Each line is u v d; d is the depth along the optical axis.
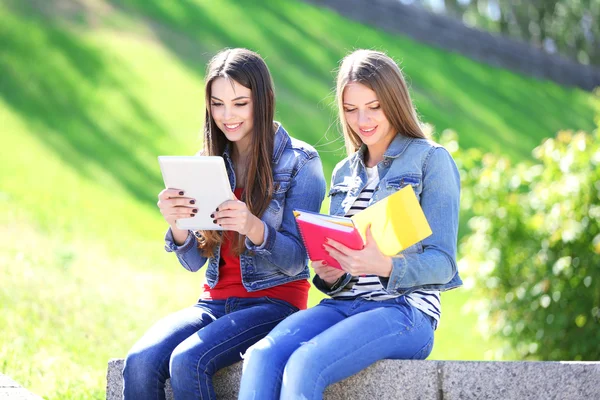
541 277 8.05
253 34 18.06
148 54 14.76
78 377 5.91
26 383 5.63
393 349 3.61
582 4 35.81
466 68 23.05
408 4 23.72
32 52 13.09
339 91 4.06
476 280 8.41
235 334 3.87
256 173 4.23
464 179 8.55
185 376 3.73
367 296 3.86
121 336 6.90
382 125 4.00
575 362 3.39
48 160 10.48
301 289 4.27
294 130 14.00
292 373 3.41
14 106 11.51
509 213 8.32
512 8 34.91
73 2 15.46
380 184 3.96
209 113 4.38
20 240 8.25
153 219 10.12
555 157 8.18
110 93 12.84
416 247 3.79
